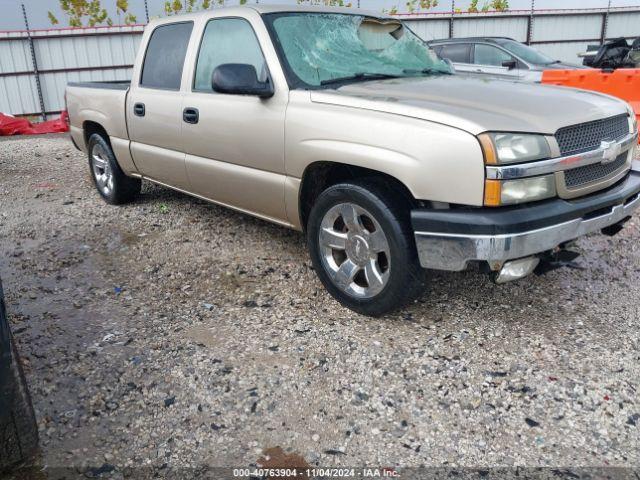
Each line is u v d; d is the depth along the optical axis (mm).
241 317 3547
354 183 3258
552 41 20453
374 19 4473
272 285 3998
